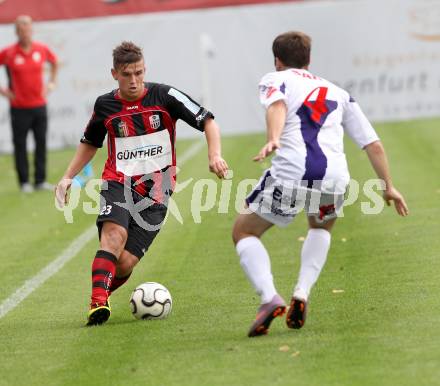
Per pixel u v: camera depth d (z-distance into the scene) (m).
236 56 75.19
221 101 75.69
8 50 53.88
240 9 74.88
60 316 26.64
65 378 20.23
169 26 75.06
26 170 54.66
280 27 74.94
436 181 47.06
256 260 22.12
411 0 74.25
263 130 75.69
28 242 39.47
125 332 23.94
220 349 21.59
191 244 36.25
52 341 23.62
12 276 33.03
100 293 24.64
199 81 75.50
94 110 25.48
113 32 74.75
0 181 60.09
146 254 35.00
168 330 23.89
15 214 46.97
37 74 53.91
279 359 20.42
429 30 74.31
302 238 36.09
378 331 22.22
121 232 24.97
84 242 38.53
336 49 74.88
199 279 30.28
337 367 19.56
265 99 21.95
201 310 26.00
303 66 23.05
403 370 19.03
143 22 74.88
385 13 74.44
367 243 34.06
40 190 54.75
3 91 53.81
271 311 21.81
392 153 57.84
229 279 29.94
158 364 20.73
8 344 23.72
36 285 31.23
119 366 20.83
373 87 75.12
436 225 36.41
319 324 23.39
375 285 27.53
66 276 32.44
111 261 24.86
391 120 75.19
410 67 74.75
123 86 24.80
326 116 22.17
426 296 25.58
